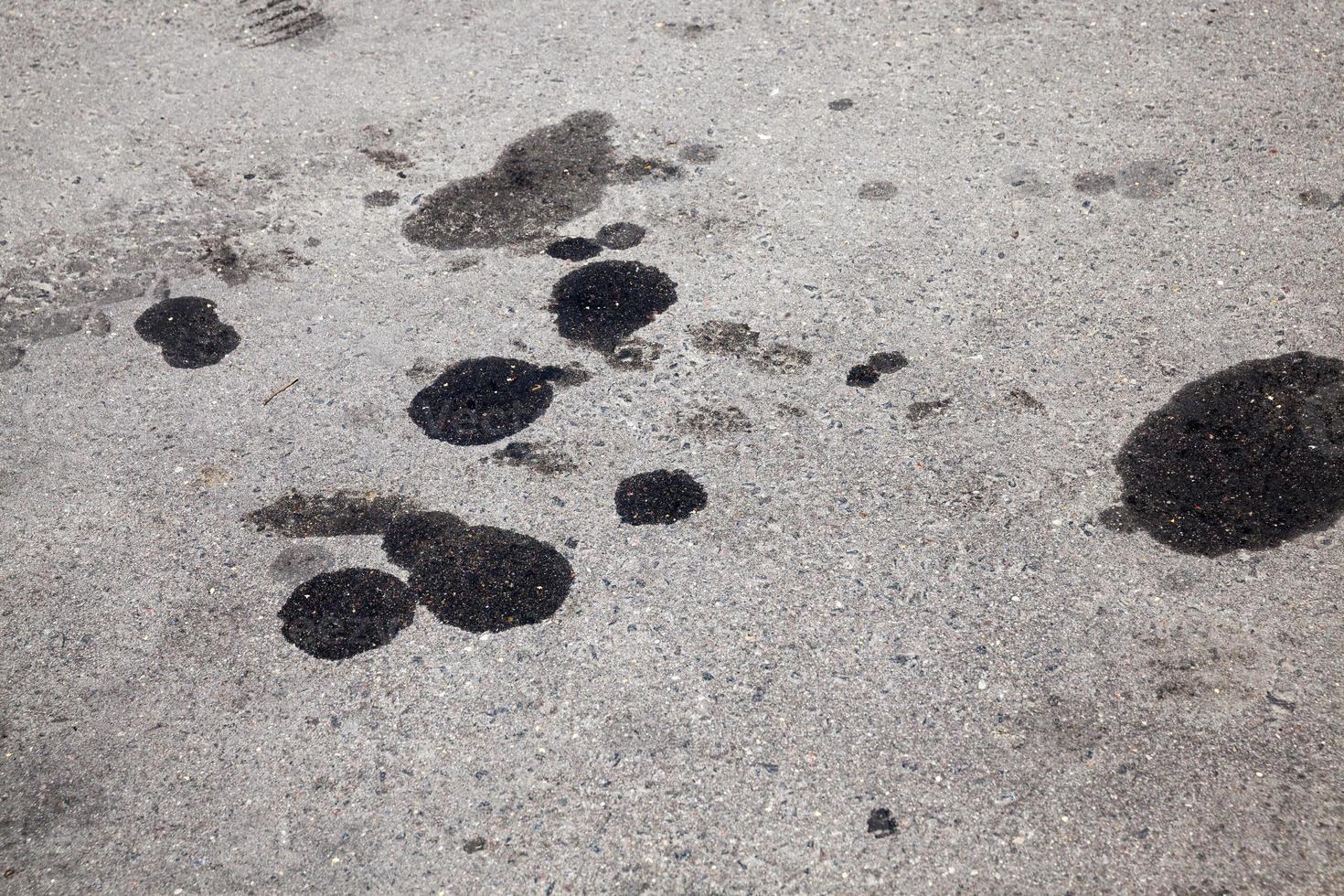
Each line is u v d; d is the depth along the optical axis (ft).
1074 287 14.87
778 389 13.89
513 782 10.25
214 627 11.71
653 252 15.96
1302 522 11.92
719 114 18.26
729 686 10.84
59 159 18.03
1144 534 11.94
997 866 9.45
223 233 16.63
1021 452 12.89
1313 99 17.26
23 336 15.19
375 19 20.90
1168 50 18.54
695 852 9.67
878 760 10.21
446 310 15.29
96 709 11.07
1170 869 9.36
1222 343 13.92
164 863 9.89
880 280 15.25
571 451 13.32
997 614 11.30
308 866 9.80
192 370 14.64
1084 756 10.15
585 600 11.69
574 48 19.94
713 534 12.25
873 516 12.33
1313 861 9.36
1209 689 10.59
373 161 17.80
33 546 12.62
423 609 11.72
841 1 20.49
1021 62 18.69
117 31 20.84
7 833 10.18
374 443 13.56
